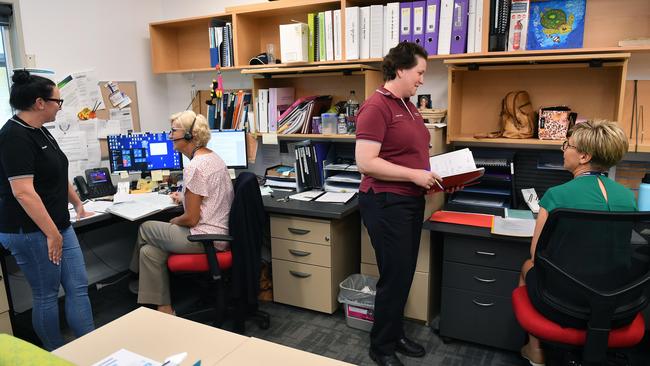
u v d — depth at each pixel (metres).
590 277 1.55
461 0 2.41
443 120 2.65
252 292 2.44
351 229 2.90
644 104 2.35
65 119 3.02
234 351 1.17
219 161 2.48
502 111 2.55
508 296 2.23
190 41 3.62
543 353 2.05
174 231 2.42
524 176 2.63
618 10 2.31
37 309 2.12
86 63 3.17
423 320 2.63
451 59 2.49
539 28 2.45
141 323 1.32
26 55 2.82
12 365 0.90
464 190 2.61
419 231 2.17
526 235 2.02
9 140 1.87
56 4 2.96
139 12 3.53
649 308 2.11
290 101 3.24
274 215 2.79
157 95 3.72
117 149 3.08
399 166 1.98
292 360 1.12
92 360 1.13
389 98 2.02
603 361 1.54
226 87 3.55
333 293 2.73
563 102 2.52
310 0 2.82
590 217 1.44
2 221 1.98
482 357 2.31
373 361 2.30
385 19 2.64
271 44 3.26
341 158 3.11
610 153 1.58
